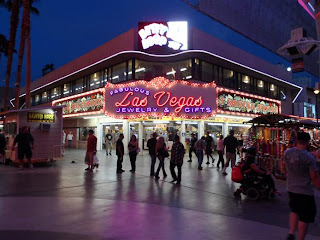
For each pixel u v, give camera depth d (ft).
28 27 67.67
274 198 24.21
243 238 14.85
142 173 38.06
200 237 14.92
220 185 29.66
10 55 92.79
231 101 74.69
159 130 70.08
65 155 64.64
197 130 71.87
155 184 29.99
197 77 69.26
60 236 14.80
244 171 24.18
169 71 71.97
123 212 19.35
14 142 41.60
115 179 32.76
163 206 21.04
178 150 30.73
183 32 67.87
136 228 16.20
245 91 83.71
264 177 23.82
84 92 82.94
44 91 118.52
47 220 17.46
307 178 12.73
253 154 24.54
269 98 90.38
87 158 39.50
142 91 67.87
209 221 17.69
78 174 36.19
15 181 30.94
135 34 69.56
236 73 81.10
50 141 47.57
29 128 45.80
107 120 81.97
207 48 71.56
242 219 18.19
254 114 82.48
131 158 38.73
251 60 87.61
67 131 100.53
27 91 67.00
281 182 32.48
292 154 13.05
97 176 34.76
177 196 24.44
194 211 19.88
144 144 69.97
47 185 28.71
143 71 71.31
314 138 46.80
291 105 105.19
